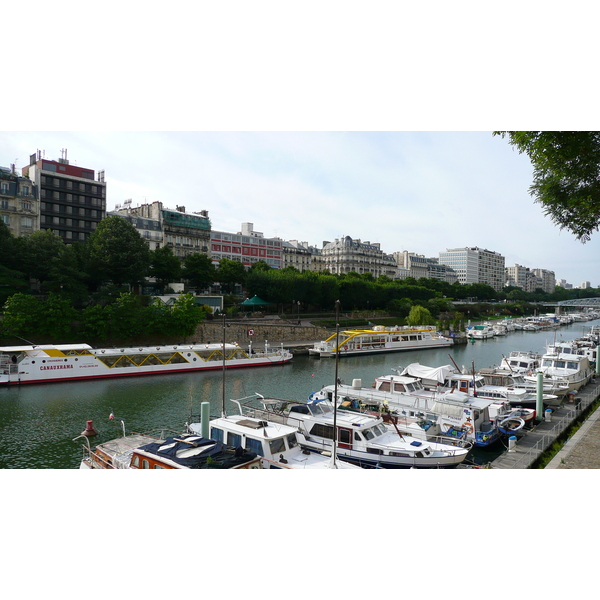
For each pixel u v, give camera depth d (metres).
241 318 92.00
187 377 54.88
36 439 30.58
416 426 27.19
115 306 65.62
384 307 128.75
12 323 57.97
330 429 24.48
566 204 20.08
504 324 121.94
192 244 117.50
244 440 22.11
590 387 44.03
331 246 183.00
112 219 83.00
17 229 83.69
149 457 18.94
